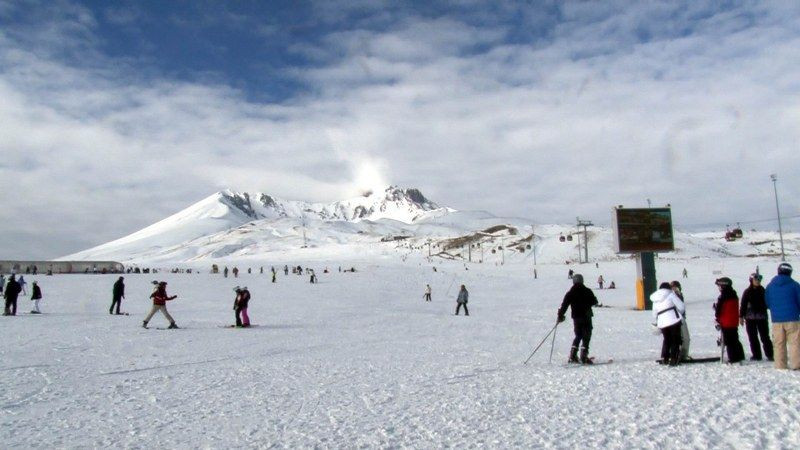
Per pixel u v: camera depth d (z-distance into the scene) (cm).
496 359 1477
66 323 2397
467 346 1794
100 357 1528
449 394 1027
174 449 732
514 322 2772
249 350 1683
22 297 4028
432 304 4281
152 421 876
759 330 1273
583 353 1338
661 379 1083
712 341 1805
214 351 1656
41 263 9000
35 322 2425
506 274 8519
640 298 4022
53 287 5041
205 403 995
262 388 1118
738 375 1080
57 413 932
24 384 1165
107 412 937
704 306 3894
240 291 2409
